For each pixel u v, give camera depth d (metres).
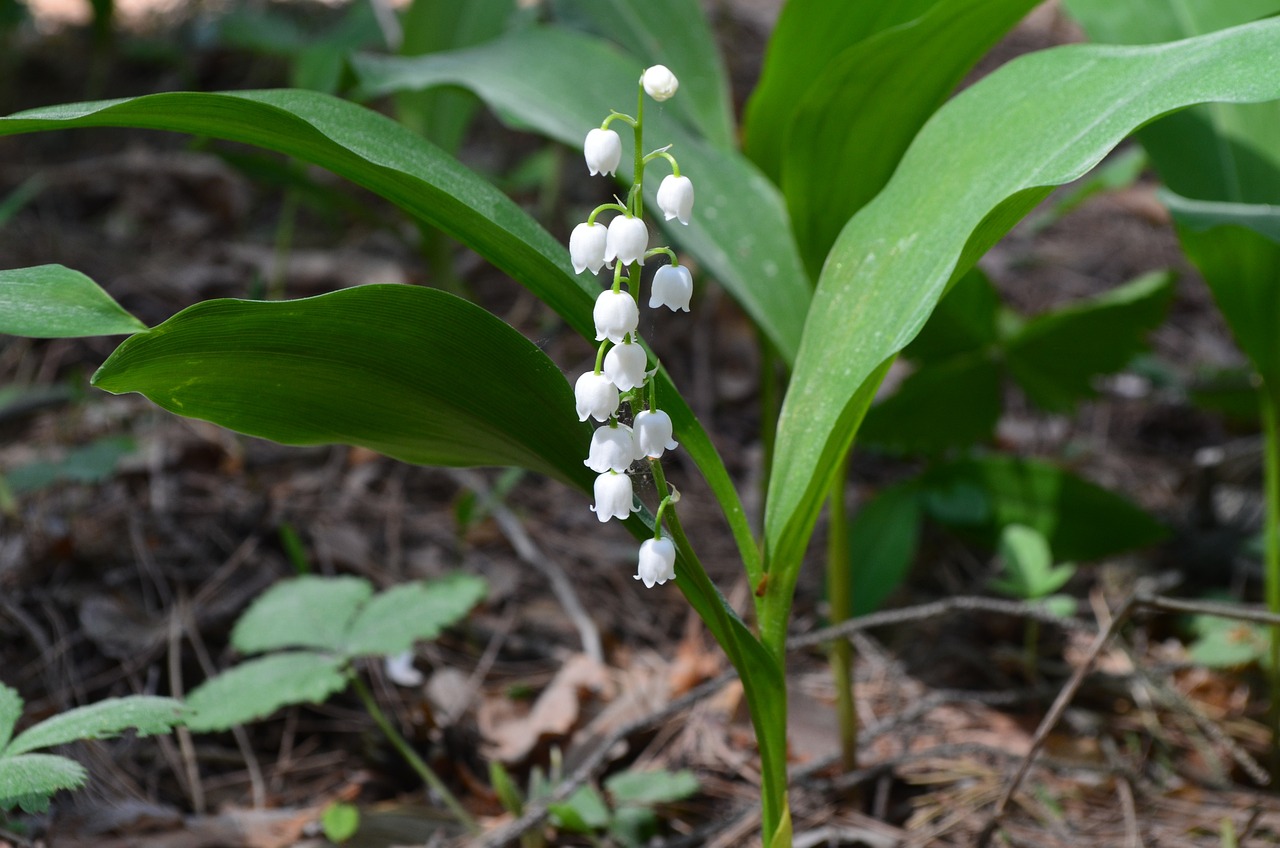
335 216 1.54
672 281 0.63
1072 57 0.67
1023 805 0.81
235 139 0.65
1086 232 1.81
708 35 0.92
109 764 0.79
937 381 1.02
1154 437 1.38
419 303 0.63
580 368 1.32
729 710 0.86
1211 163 0.79
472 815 0.80
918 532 1.15
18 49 1.99
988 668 0.96
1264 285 0.79
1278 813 0.80
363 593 0.82
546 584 1.02
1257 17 0.80
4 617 0.84
